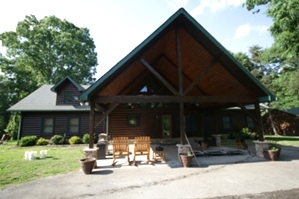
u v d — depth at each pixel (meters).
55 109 13.28
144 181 4.77
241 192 3.96
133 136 12.92
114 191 4.12
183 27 7.23
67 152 9.37
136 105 13.34
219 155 8.06
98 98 6.65
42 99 14.48
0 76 22.84
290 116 17.53
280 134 18.20
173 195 3.85
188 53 8.61
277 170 5.62
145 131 13.12
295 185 4.34
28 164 6.66
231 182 4.59
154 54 9.42
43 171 5.75
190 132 13.81
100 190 4.20
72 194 3.98
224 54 7.05
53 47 25.39
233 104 9.74
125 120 13.04
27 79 25.11
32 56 24.20
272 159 6.96
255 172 5.43
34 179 5.01
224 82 8.78
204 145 9.56
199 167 6.12
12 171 5.75
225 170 5.70
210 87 10.31
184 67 10.11
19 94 23.81
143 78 13.28
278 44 10.05
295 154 8.16
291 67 16.25
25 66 24.28
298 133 16.81
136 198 3.74
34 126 13.18
